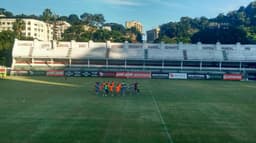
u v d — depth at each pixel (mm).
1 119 24219
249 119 26109
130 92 45906
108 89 43781
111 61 112438
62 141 18031
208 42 176750
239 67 111812
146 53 114875
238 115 28016
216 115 27828
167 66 112375
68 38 191500
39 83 63156
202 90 54281
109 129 21250
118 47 119000
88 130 20844
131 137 19203
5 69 82188
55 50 115250
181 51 116562
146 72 93750
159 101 37125
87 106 31703
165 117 26250
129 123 23422
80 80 74812
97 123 23188
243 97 43531
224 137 19812
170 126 22641
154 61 112250
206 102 37094
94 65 112062
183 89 55500
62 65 111438
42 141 17984
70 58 111500
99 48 117625
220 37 173375
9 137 18797
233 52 115500
